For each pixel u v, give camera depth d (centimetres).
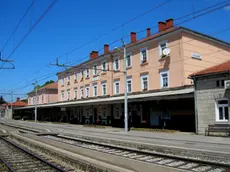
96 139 2147
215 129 2086
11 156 1385
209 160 1178
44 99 6725
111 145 1711
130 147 1677
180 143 1689
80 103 3944
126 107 2752
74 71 4972
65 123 4872
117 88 3719
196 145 1570
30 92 7944
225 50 3250
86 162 1037
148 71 3138
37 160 1239
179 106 2733
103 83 4016
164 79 2936
